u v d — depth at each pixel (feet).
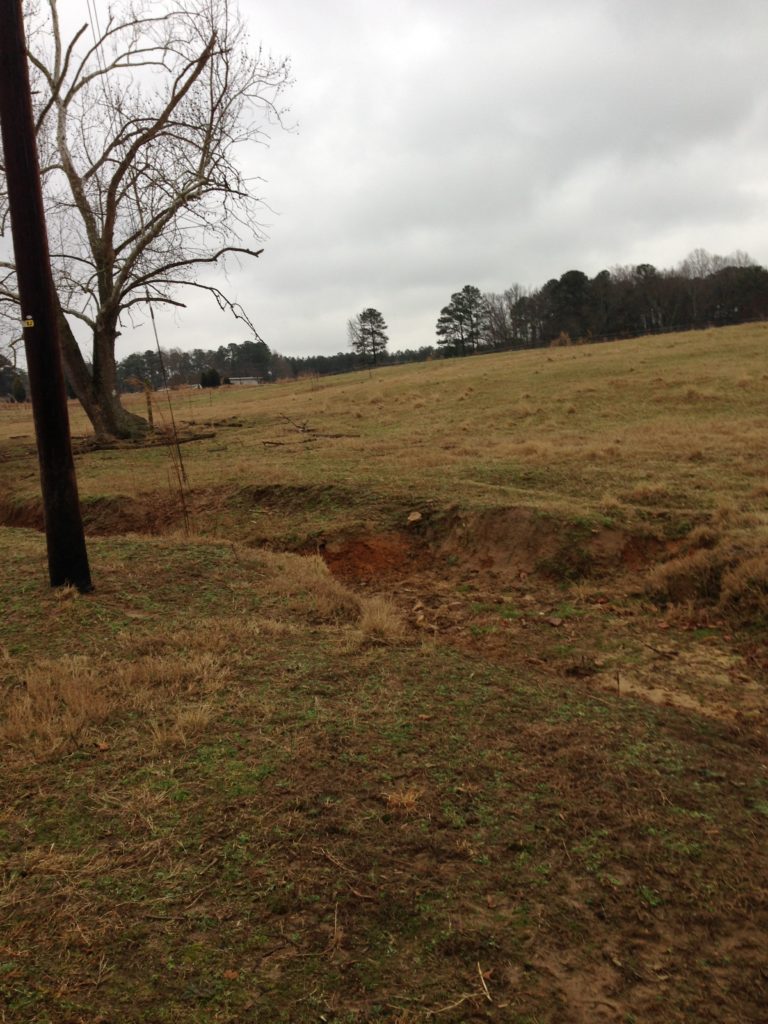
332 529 37.19
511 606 28.09
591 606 27.48
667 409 70.79
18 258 21.77
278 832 11.23
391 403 98.89
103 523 44.62
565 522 32.45
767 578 24.94
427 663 18.75
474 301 335.47
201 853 10.77
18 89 20.93
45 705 15.44
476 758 13.69
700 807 12.50
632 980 8.95
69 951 8.91
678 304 291.79
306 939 9.23
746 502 34.65
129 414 81.92
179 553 29.37
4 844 11.00
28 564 26.73
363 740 14.21
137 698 15.92
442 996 8.54
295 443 69.00
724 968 9.18
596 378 94.79
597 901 10.15
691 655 22.79
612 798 12.54
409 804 12.01
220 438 77.77
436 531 35.96
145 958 8.83
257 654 19.01
